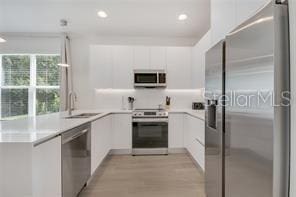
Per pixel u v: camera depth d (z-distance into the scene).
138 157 4.70
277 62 1.24
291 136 1.23
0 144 1.61
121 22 4.56
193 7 3.80
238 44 1.66
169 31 5.11
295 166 1.20
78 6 3.79
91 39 5.49
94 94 5.49
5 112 5.61
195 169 3.91
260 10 1.38
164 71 5.18
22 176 1.63
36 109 5.64
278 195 1.25
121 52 5.15
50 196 1.90
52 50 5.47
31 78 5.62
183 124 5.00
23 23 4.70
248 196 1.53
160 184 3.26
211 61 2.37
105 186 3.18
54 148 1.98
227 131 1.89
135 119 4.91
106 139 4.38
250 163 1.50
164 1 3.55
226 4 2.23
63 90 5.29
